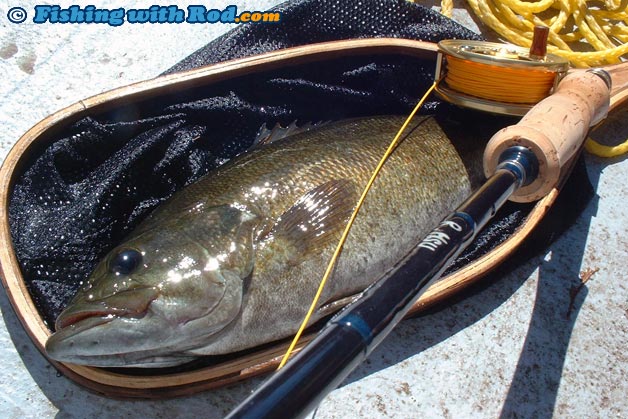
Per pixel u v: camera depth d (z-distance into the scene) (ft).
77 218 1.87
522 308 2.07
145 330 1.64
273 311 1.74
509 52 2.03
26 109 2.25
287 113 2.19
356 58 2.24
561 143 1.72
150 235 1.73
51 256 1.83
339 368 1.24
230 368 1.73
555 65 1.91
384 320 1.32
